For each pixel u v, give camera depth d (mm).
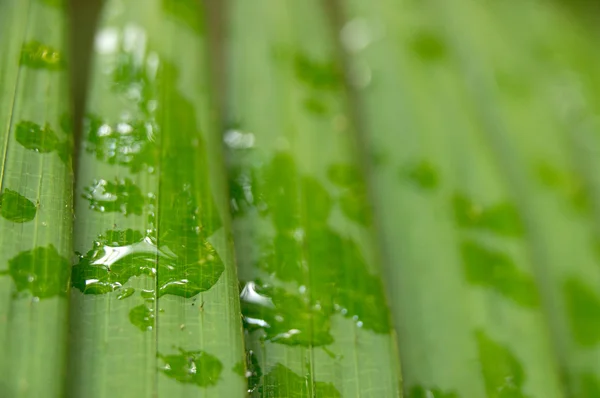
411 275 327
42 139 311
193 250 310
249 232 319
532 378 320
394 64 347
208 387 303
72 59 341
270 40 338
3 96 311
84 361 302
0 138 308
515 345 322
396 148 338
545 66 357
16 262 302
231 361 305
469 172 336
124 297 305
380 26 353
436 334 322
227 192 319
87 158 314
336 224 323
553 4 368
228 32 340
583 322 330
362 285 318
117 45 324
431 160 336
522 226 333
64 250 305
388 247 330
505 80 350
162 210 312
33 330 300
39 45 317
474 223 331
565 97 354
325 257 319
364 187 330
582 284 333
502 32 357
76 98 334
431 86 345
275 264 316
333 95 338
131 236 309
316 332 312
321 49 342
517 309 325
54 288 302
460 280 326
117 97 320
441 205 332
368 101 345
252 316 312
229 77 335
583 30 367
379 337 315
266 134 328
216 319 307
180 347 304
